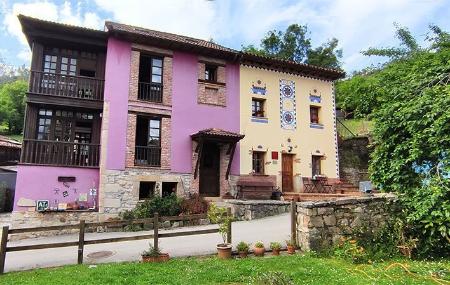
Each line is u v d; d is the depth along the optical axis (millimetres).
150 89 15812
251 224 12703
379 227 8734
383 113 8086
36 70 14391
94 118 15578
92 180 14258
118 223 8062
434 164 7043
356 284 5727
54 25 14023
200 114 16500
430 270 6531
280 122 18359
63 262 8195
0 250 7172
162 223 13328
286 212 15047
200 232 8328
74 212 13383
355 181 20656
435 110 6574
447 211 6301
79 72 15508
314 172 19062
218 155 16906
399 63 10055
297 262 7309
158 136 15727
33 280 6340
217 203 15500
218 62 17391
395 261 7473
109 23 16750
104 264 7629
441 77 7270
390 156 8125
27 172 13289
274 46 34125
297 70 19266
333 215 8609
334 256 7824
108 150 14336
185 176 15664
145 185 15430
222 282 6113
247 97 17781
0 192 19391
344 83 26094
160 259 7723
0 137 25812
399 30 12484
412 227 8156
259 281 5922
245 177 17016
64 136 15062
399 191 7758
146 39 15477
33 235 12539
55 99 14203
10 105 40250
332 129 19781
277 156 17938
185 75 16500
